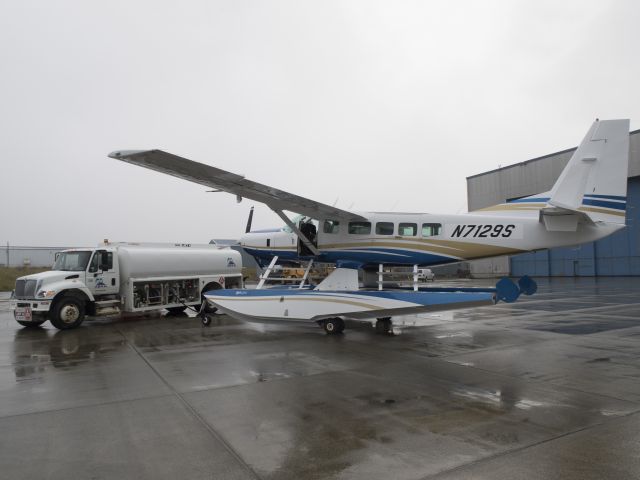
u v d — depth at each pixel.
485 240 11.05
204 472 3.47
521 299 18.67
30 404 5.30
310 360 7.59
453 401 5.21
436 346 8.81
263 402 5.24
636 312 13.78
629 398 5.28
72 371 7.05
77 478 3.40
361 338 9.88
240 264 16.50
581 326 11.19
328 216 11.78
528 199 11.22
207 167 9.23
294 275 15.58
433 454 3.75
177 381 6.28
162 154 8.62
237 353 8.29
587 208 10.35
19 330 12.23
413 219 11.48
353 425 4.45
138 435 4.26
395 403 5.16
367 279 12.81
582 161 10.47
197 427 4.45
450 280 38.38
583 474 3.35
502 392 5.56
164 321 13.73
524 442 3.98
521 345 8.79
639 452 3.74
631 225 32.25
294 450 3.87
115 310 13.31
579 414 4.71
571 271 36.53
